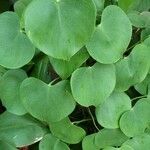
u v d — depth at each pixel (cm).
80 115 42
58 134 39
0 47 33
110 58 34
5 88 37
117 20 34
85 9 31
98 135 38
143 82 39
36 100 35
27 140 39
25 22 31
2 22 34
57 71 35
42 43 31
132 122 38
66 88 36
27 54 34
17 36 34
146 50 37
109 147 39
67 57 32
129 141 39
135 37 41
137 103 38
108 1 38
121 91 37
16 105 37
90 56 37
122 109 38
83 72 35
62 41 31
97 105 36
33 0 31
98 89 35
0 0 45
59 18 31
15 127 39
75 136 39
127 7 37
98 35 34
